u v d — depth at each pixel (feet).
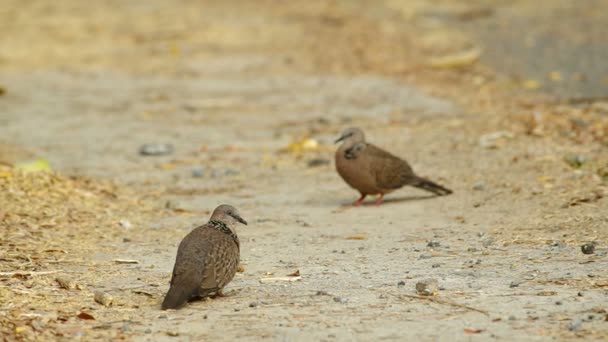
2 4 152.35
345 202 51.60
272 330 28.84
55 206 47.19
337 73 98.73
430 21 133.18
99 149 68.39
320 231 44.39
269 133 72.59
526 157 56.54
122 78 100.48
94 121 79.30
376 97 85.20
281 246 41.39
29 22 136.77
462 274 34.76
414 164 58.49
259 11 146.30
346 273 35.76
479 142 62.34
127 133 74.18
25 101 88.99
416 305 30.99
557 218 42.93
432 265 36.40
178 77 100.17
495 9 141.69
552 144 59.57
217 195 53.93
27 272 36.09
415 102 81.71
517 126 66.28
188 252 31.32
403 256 38.37
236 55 111.75
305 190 54.90
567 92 82.43
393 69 99.35
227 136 71.97
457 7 143.54
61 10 147.13
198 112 82.12
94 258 39.22
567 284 32.65
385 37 119.55
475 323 28.89
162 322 29.91
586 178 50.08
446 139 64.85
